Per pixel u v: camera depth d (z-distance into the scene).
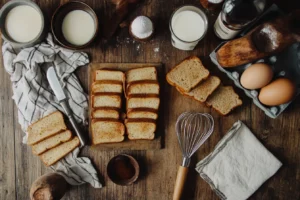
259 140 0.77
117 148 0.77
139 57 0.77
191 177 0.77
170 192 0.77
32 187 0.71
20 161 0.78
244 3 0.62
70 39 0.74
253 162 0.76
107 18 0.76
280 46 0.64
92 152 0.77
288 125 0.76
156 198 0.78
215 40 0.76
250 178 0.76
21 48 0.76
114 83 0.76
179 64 0.75
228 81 0.76
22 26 0.75
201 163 0.76
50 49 0.76
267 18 0.72
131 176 0.76
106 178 0.78
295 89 0.68
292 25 0.63
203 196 0.77
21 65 0.76
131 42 0.76
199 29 0.71
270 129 0.77
